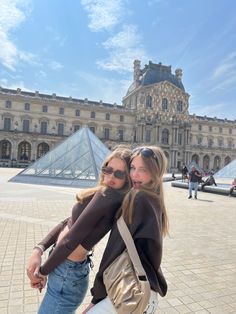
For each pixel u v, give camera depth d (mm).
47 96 99250
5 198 18625
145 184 2738
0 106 91812
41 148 97625
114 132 106188
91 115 103438
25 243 9055
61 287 2830
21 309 5203
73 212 3057
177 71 120500
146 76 111125
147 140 107688
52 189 25375
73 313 2986
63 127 100000
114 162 2898
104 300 2555
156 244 2465
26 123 95250
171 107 111375
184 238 10750
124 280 2361
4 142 92438
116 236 2576
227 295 6113
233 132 127812
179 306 5578
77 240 2656
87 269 3025
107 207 2680
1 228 10797
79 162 32719
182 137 113938
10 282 6270
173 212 16594
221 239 10836
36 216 13203
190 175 24391
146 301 2262
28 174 32750
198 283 6699
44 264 2814
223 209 18594
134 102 112188
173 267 7703
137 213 2523
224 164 125000
